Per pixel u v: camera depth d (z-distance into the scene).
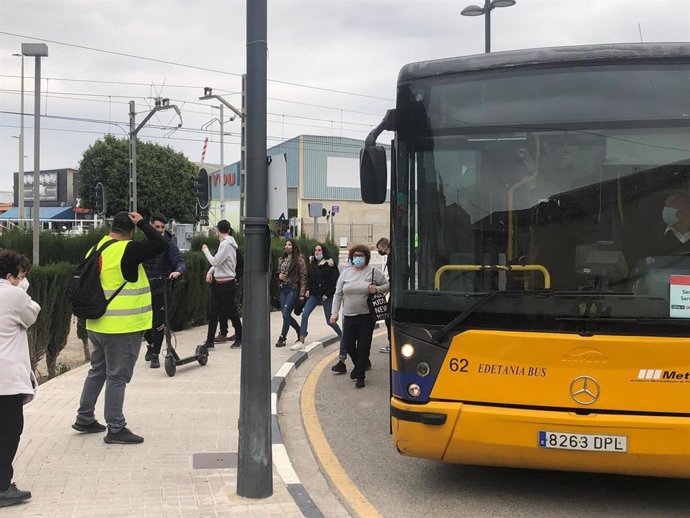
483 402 4.03
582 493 4.60
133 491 4.30
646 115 4.07
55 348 8.48
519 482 4.83
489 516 4.21
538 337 3.90
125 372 5.31
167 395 7.01
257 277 4.20
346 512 4.30
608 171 4.09
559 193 4.12
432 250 4.25
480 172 4.26
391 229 4.48
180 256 8.38
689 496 4.54
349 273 8.13
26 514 3.90
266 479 4.25
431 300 4.15
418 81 4.41
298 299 10.35
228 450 5.21
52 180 80.38
